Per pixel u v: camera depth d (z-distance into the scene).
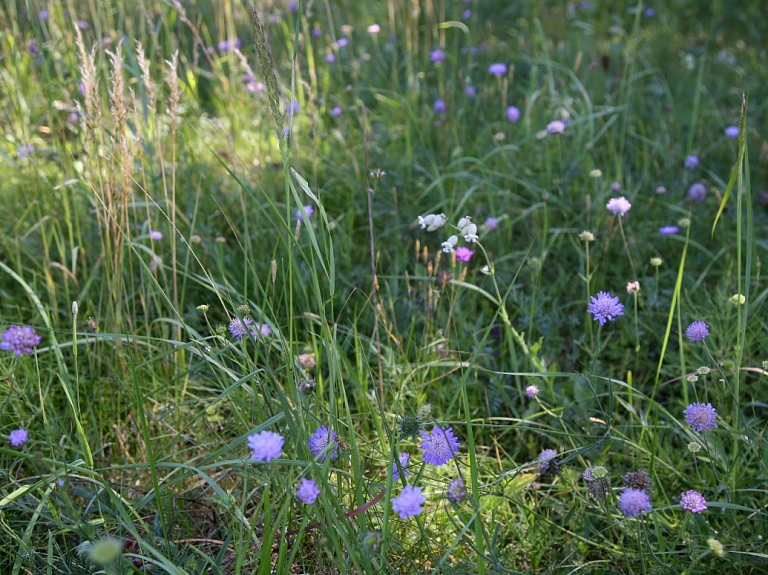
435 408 1.12
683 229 1.41
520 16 2.55
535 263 1.20
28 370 1.04
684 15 2.53
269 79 0.87
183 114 1.75
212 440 1.06
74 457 1.01
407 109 1.78
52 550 0.89
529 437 1.09
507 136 1.74
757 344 1.21
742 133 0.91
